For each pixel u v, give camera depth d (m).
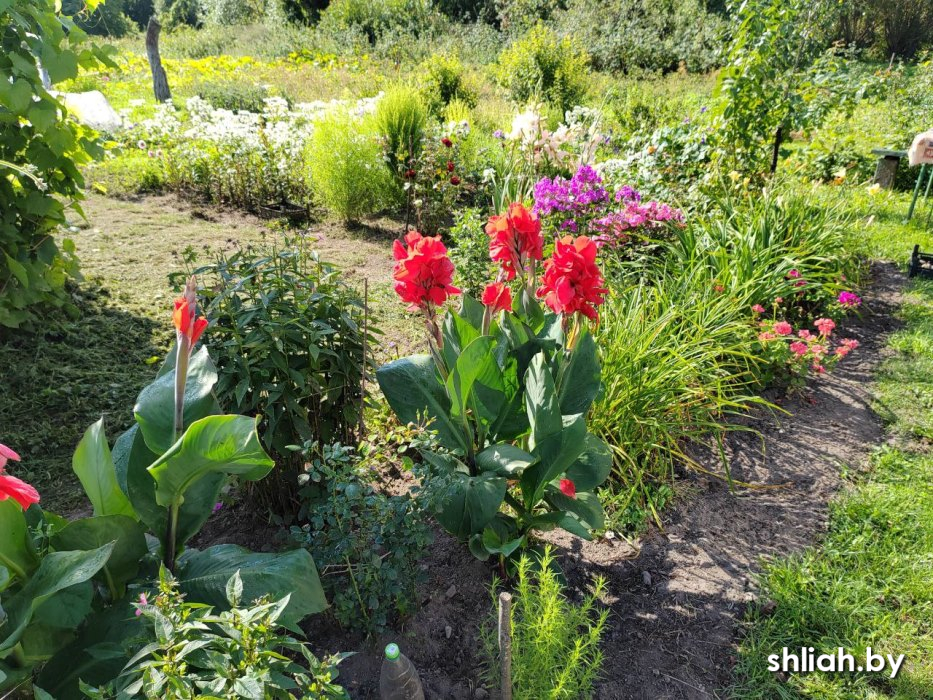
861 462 3.56
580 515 2.57
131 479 2.12
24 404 3.81
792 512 3.20
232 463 1.90
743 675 2.38
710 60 18.66
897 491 3.30
